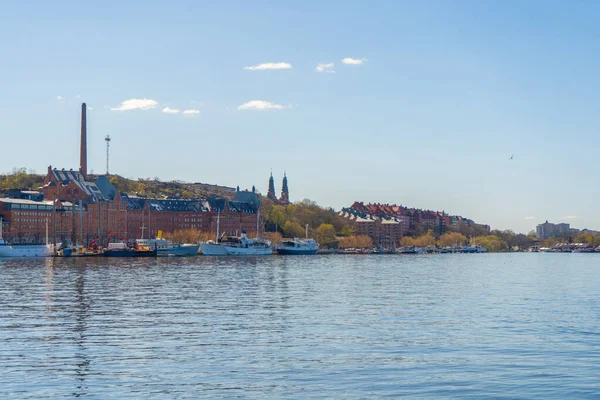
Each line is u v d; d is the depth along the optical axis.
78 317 90.75
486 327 85.12
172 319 89.38
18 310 97.69
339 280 167.25
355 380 58.50
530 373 61.25
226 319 89.69
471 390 56.03
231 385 56.81
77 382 57.34
